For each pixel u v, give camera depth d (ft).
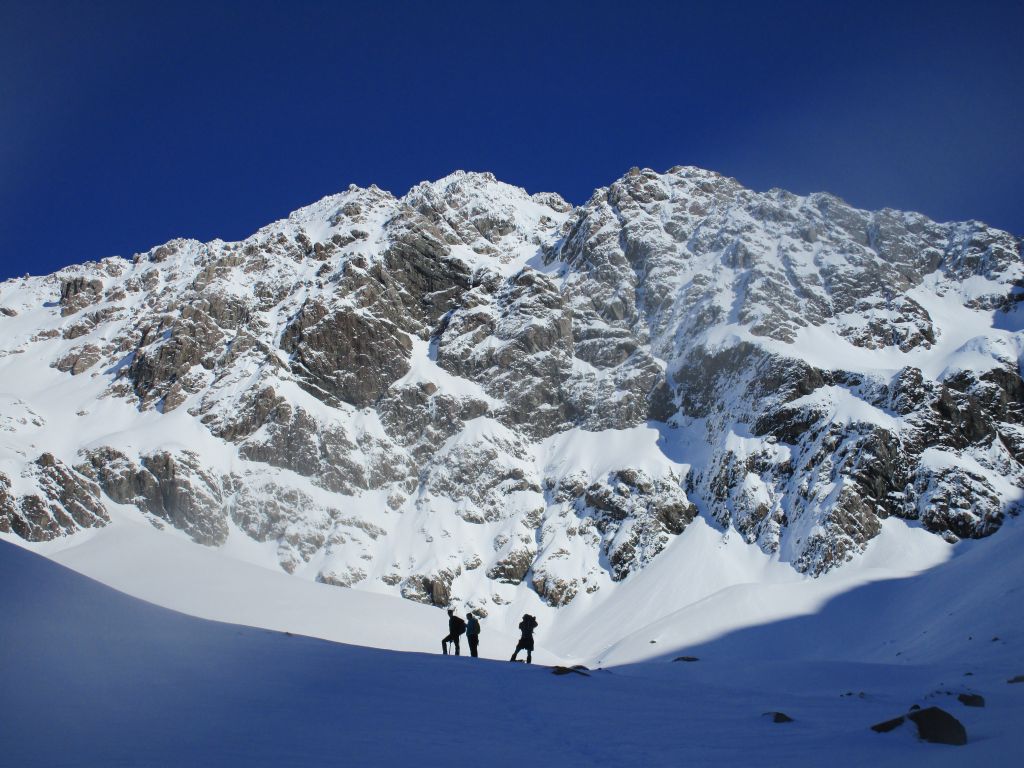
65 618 120.78
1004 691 153.38
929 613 409.08
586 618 558.15
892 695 177.17
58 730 86.22
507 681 141.49
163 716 94.73
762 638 418.10
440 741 95.71
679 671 318.04
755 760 87.76
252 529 647.15
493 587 604.08
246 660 126.52
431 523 652.07
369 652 156.04
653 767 86.94
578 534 627.87
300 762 82.28
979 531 515.50
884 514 538.06
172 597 417.69
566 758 91.40
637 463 653.30
